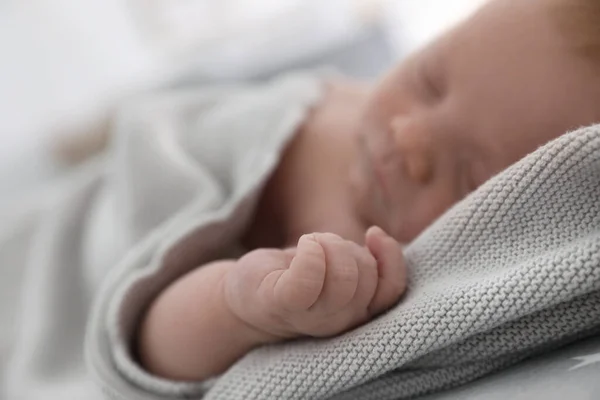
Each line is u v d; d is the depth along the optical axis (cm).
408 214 78
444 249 61
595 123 61
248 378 60
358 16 170
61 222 114
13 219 129
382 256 60
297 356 59
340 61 156
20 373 101
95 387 87
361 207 84
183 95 126
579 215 56
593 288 53
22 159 154
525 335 57
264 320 58
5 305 118
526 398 51
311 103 104
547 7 69
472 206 60
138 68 162
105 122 157
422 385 59
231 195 96
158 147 101
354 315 58
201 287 68
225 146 102
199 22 166
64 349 103
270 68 156
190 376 68
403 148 76
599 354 54
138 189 99
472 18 75
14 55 156
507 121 69
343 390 58
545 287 53
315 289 54
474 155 73
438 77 77
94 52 161
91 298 107
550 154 56
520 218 58
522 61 69
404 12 177
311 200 94
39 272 110
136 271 77
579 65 66
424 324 55
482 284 56
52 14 158
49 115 158
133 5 162
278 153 95
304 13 167
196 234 79
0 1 154
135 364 71
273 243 96
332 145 97
